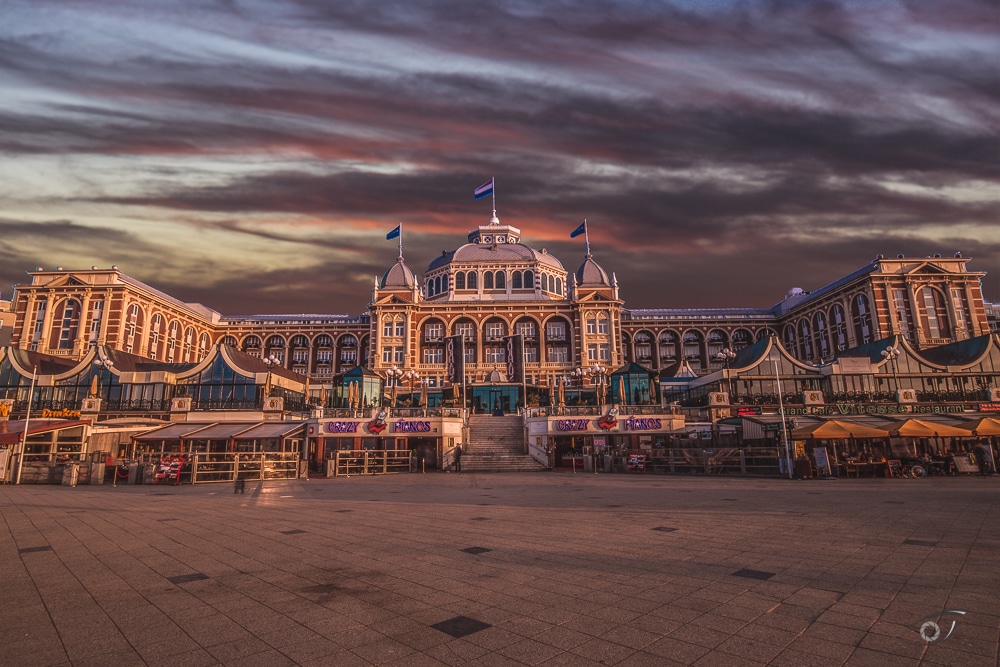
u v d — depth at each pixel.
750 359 51.75
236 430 38.44
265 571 8.89
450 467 41.16
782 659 5.18
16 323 74.75
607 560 9.33
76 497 21.72
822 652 5.32
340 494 22.12
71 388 51.75
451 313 85.25
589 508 16.22
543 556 9.71
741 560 9.18
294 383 58.19
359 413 43.34
